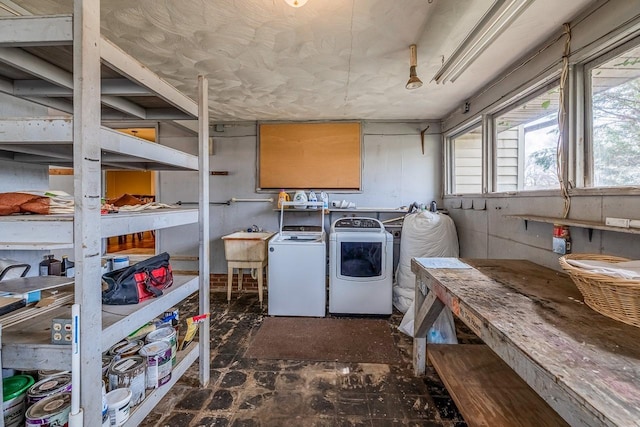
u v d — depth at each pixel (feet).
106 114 6.32
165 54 7.12
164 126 13.12
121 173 26.84
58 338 3.20
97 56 3.21
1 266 4.39
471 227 10.16
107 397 4.03
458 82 8.77
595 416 2.06
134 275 4.64
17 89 4.65
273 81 8.75
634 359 2.67
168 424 5.26
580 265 3.93
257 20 5.74
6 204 3.25
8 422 3.73
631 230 4.10
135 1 5.15
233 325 9.30
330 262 10.13
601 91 5.33
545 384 2.55
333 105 10.96
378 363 7.17
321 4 5.25
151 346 5.08
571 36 5.63
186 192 13.43
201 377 6.24
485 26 4.91
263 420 5.35
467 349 6.56
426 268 6.05
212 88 9.29
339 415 5.47
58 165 5.67
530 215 6.86
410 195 12.84
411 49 6.68
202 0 5.15
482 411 4.66
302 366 7.05
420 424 5.27
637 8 4.38
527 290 4.63
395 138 12.84
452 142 12.33
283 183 13.03
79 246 3.09
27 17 3.05
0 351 2.87
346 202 12.52
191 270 13.26
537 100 7.15
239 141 13.14
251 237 11.50
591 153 5.54
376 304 9.95
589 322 3.43
